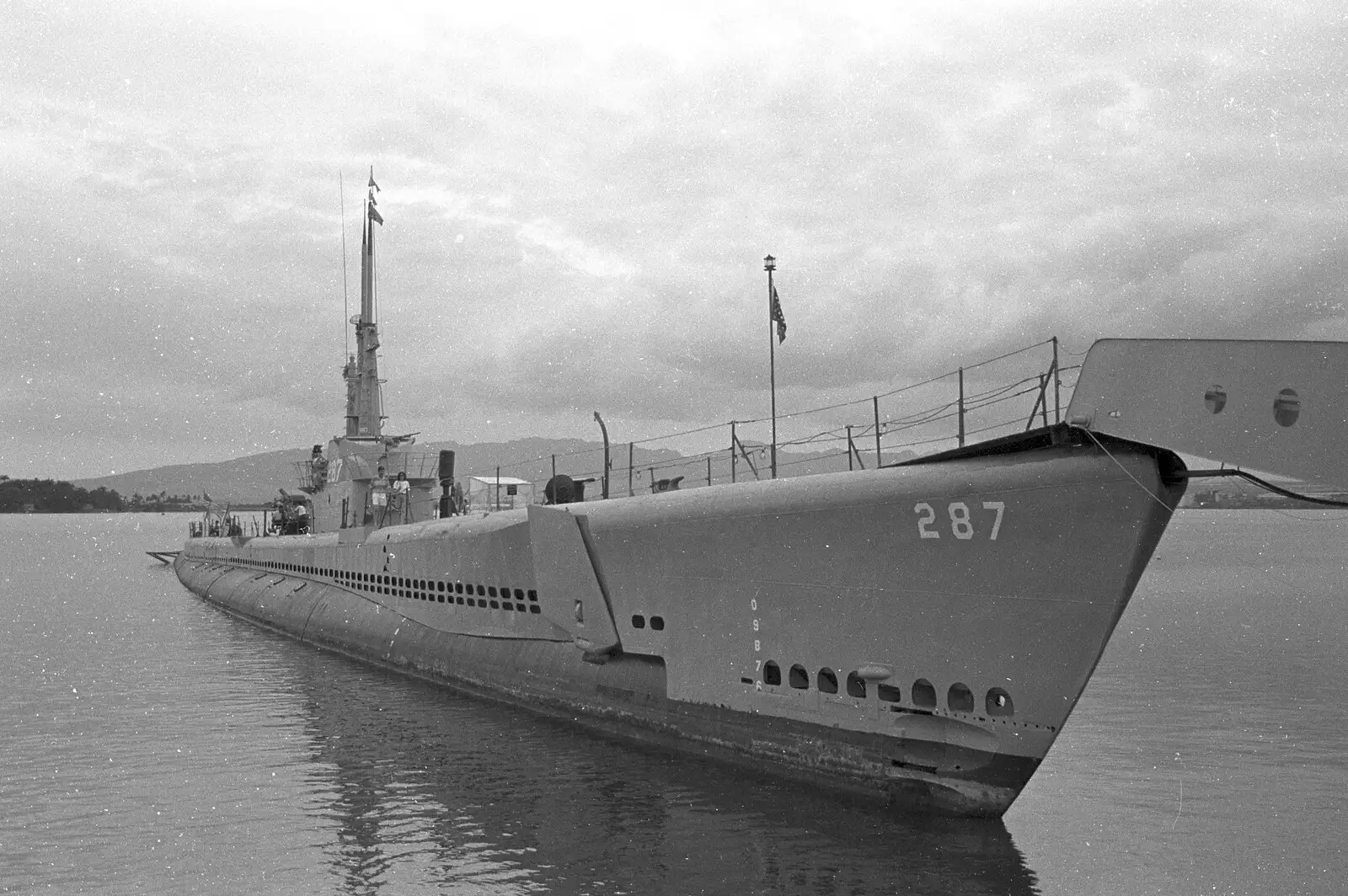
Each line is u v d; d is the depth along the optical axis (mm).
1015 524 9930
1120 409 9234
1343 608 32875
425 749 14281
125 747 14719
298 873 9758
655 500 13773
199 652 24578
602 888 9180
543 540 15234
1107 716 16391
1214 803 11711
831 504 11344
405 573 21344
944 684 10578
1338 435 8055
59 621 31828
